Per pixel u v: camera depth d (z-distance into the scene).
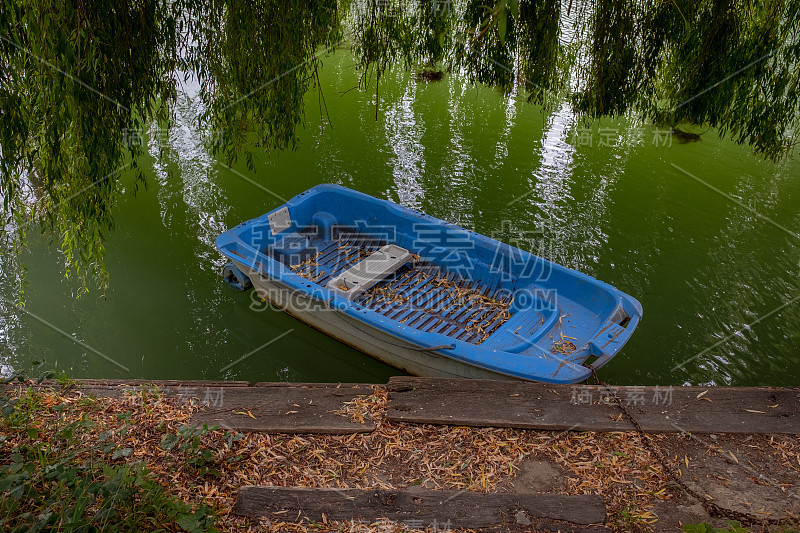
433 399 4.12
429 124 10.05
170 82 4.89
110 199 4.93
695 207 8.30
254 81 5.07
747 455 3.70
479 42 5.59
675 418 3.97
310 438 3.83
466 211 8.22
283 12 4.83
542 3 5.36
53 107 4.00
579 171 9.00
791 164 9.10
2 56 3.87
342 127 9.89
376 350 5.93
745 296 6.91
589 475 3.57
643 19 5.57
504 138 9.73
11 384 4.20
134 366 6.11
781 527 3.20
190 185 8.70
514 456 3.71
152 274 7.25
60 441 3.58
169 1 4.64
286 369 6.24
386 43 5.58
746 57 5.84
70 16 3.81
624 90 5.90
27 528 2.63
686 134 9.84
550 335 5.64
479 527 3.17
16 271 7.19
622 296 5.70
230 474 3.50
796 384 5.81
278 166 9.05
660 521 3.25
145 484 3.10
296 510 3.25
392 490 3.39
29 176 4.91
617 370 6.01
